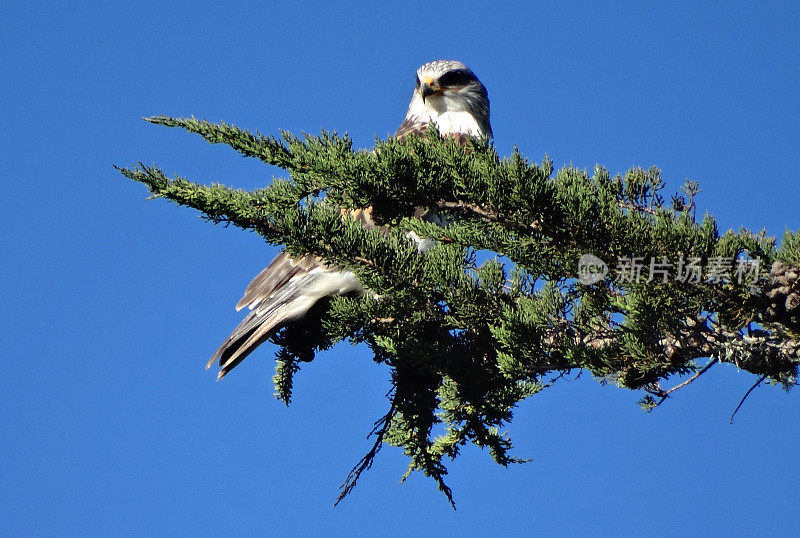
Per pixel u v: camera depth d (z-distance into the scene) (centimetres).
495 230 721
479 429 884
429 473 915
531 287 820
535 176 686
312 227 758
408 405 939
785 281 681
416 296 825
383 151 727
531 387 902
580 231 690
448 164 717
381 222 766
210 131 743
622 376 762
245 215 743
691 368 741
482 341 842
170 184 734
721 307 696
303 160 740
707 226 679
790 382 746
